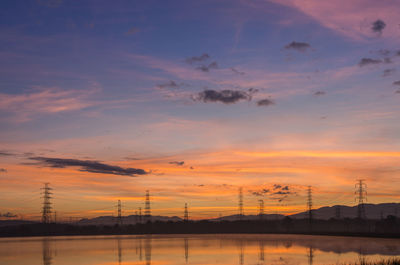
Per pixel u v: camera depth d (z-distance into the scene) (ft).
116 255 271.28
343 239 472.85
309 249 311.27
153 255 268.82
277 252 286.25
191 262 221.05
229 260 230.07
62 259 245.65
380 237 530.68
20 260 241.96
